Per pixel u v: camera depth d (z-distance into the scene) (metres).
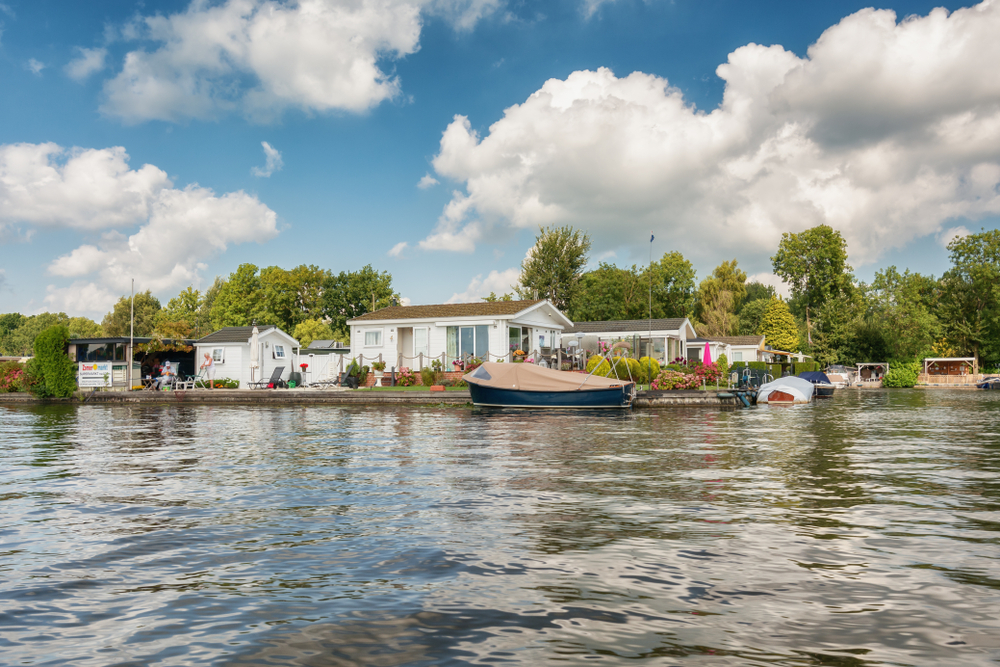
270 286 82.69
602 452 13.78
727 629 4.41
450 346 39.03
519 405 28.00
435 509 8.16
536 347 42.28
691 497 8.88
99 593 5.23
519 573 5.62
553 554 6.18
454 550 6.32
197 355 43.41
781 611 4.74
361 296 84.88
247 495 9.16
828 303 77.06
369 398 32.03
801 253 83.69
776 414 26.23
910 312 75.94
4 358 51.69
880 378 69.69
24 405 35.62
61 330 37.25
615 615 4.66
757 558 6.03
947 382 69.25
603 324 49.47
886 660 3.95
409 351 40.59
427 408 29.41
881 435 17.48
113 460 12.98
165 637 4.36
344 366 42.38
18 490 9.73
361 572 5.68
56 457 13.52
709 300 81.44
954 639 4.26
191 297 97.56
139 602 5.02
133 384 40.72
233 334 43.97
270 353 44.72
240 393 34.53
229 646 4.20
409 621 4.57
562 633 4.34
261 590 5.25
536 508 8.20
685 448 14.50
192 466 12.02
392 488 9.61
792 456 13.16
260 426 20.95
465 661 3.94
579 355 39.34
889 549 6.33
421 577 5.53
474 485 9.84
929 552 6.23
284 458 13.05
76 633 4.44
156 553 6.33
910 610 4.76
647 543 6.55
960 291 76.56
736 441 15.98
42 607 4.94
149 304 94.19
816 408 30.62
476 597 5.04
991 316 74.06
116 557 6.21
